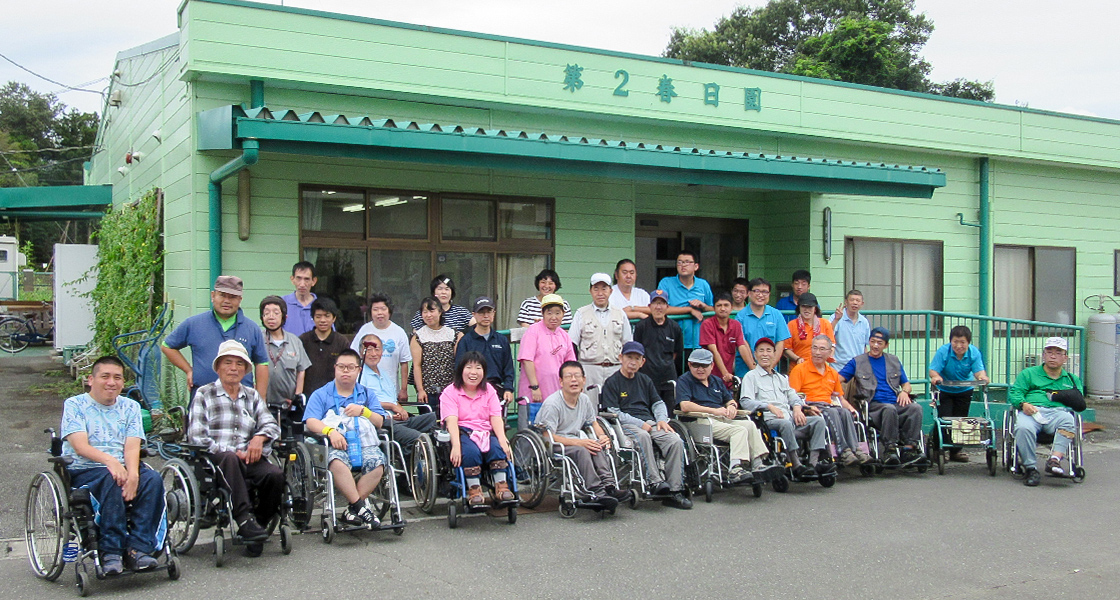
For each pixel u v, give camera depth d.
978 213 12.99
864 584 5.24
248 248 8.58
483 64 9.53
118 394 5.39
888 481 8.33
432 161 8.12
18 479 7.39
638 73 10.37
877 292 12.26
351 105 8.99
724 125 10.86
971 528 6.55
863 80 26.23
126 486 5.08
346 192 9.09
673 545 6.05
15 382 13.22
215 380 6.37
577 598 4.95
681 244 11.78
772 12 30.98
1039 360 13.31
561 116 10.12
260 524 5.75
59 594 4.97
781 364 9.31
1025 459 8.18
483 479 6.79
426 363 7.71
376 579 5.25
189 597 4.91
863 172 10.20
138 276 10.34
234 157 8.48
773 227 12.13
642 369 8.12
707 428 7.46
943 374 9.12
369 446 6.13
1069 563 5.70
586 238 10.38
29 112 40.22
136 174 12.01
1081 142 13.57
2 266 24.17
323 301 7.35
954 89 30.36
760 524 6.65
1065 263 13.84
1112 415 12.30
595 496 6.68
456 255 9.66
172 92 9.32
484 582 5.21
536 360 7.68
